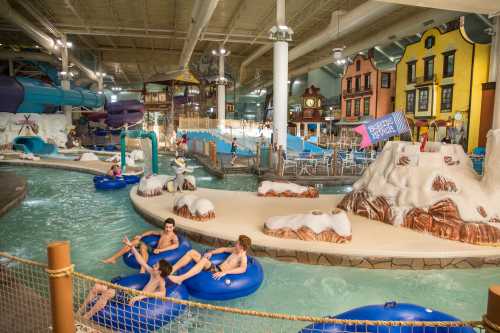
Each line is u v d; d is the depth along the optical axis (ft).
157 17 92.94
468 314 18.76
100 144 132.26
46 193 47.44
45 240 29.37
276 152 64.69
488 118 77.87
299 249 24.27
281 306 19.20
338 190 52.65
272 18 91.35
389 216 29.32
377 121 32.19
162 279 16.74
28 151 88.79
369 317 13.53
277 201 38.22
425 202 27.55
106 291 15.67
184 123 116.06
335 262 23.82
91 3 82.53
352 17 77.20
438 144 30.81
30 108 91.97
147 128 142.10
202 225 28.84
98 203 41.86
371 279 22.31
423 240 25.39
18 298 15.55
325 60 129.18
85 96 111.55
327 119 131.23
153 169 51.80
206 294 19.08
